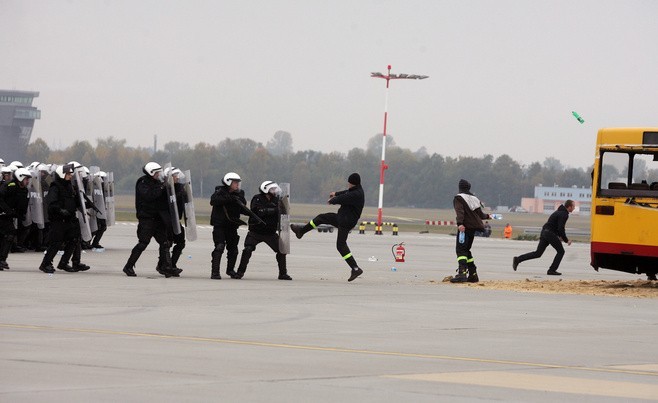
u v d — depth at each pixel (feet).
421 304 81.76
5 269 107.55
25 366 44.80
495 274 132.57
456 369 47.11
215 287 93.30
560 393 41.37
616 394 41.52
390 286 101.86
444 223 370.94
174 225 105.50
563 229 132.05
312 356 50.31
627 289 102.78
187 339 55.77
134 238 204.03
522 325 68.13
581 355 53.57
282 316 69.82
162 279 101.86
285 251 107.65
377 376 44.39
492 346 56.29
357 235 285.02
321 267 132.87
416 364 48.42
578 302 87.86
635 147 101.96
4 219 106.93
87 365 45.39
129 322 63.67
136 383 41.14
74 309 70.90
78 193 109.09
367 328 63.93
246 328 62.13
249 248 106.93
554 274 133.28
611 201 102.63
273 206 106.93
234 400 38.11
